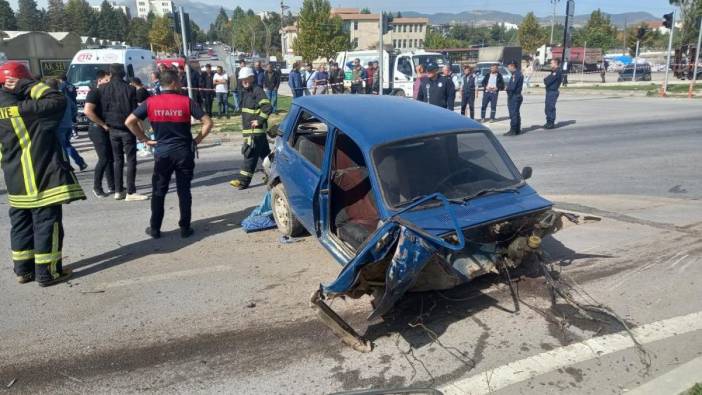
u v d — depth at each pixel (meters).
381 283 3.85
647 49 77.69
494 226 4.07
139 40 112.56
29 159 4.47
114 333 3.91
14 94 4.45
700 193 7.25
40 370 3.48
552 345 3.64
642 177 8.27
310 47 54.00
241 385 3.30
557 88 13.49
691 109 17.05
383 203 3.98
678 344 3.59
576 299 4.27
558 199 7.11
